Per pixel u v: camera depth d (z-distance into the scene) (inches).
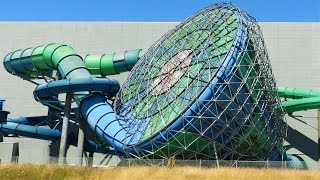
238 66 1752.0
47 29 3125.0
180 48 2064.5
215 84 1707.7
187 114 1695.4
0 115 2172.7
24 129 2144.4
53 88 2065.7
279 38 2893.7
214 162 1733.5
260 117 1814.7
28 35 3137.3
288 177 1380.4
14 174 1333.7
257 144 1851.6
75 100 2217.0
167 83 1935.3
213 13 2089.1
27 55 2233.0
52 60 2182.6
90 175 1336.1
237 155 1828.2
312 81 2824.8
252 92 1786.4
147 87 2044.8
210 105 1694.1
